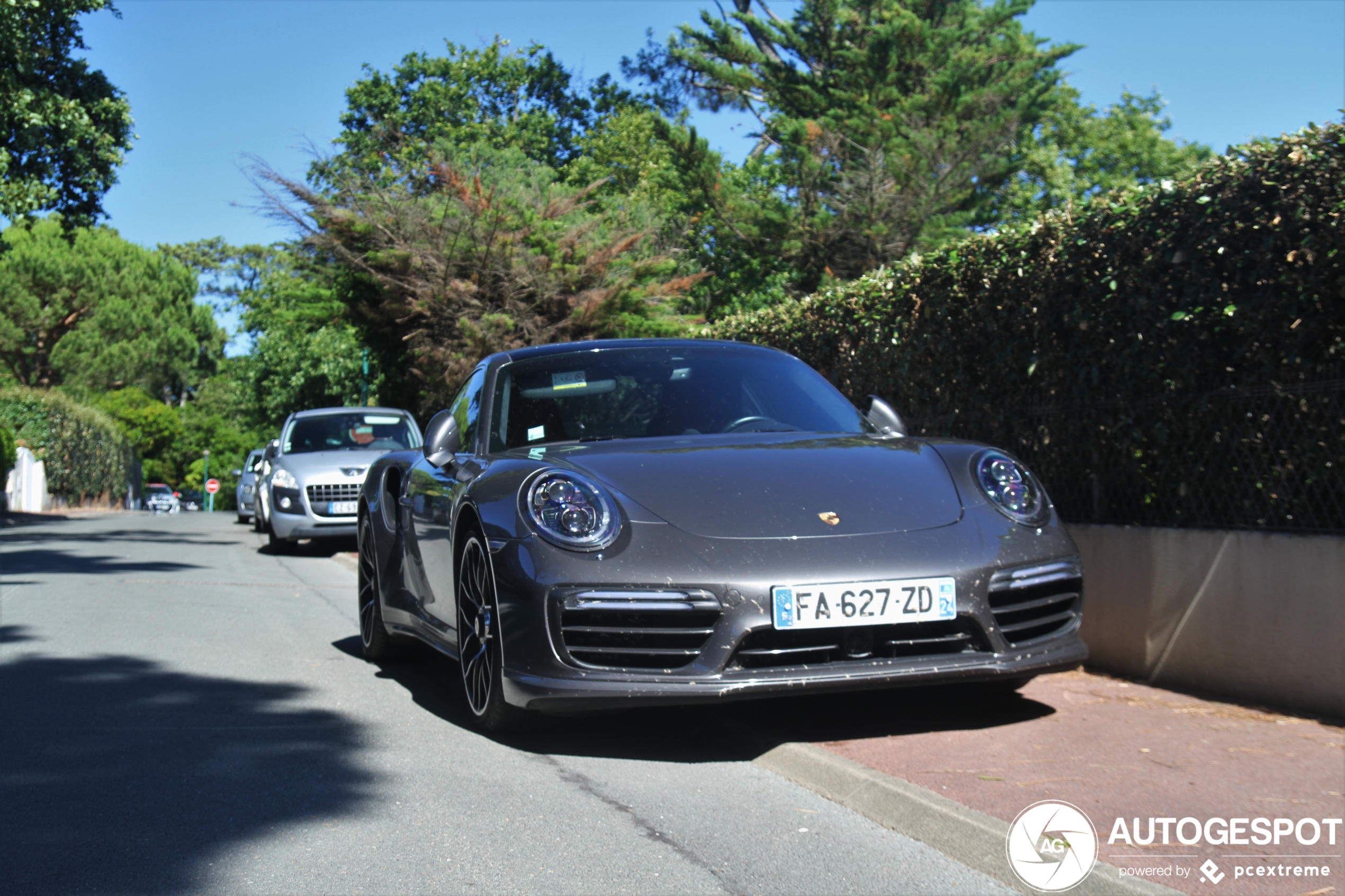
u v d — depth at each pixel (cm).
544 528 365
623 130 3844
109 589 881
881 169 2591
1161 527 468
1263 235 413
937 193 2636
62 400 3841
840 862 279
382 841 293
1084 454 511
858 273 2670
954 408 602
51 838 292
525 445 446
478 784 346
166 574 1022
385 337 1781
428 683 515
